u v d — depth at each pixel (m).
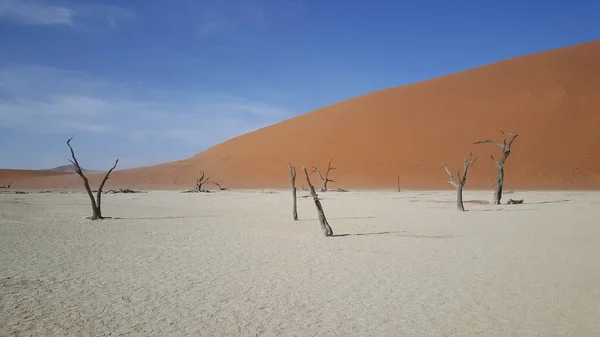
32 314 6.39
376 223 18.42
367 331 5.69
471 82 84.38
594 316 6.21
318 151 78.62
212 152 98.56
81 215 22.98
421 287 7.80
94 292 7.56
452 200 34.88
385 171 67.88
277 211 25.67
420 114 79.12
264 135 95.50
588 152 60.34
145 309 6.63
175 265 9.82
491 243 12.80
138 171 91.25
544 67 79.88
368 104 88.69
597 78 73.00
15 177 111.00
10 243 13.08
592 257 10.58
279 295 7.35
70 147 20.16
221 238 14.19
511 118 70.19
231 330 5.75
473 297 7.17
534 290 7.57
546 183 56.81
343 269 9.31
